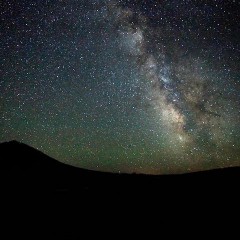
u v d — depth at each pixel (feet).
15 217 26.81
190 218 27.07
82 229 24.02
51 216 27.48
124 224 25.49
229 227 24.25
